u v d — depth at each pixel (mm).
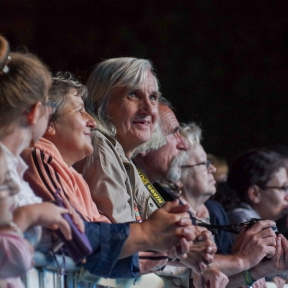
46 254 5039
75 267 5461
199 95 23016
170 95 22828
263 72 23359
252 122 23109
